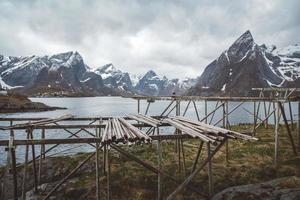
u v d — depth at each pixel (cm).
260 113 9706
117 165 2189
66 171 2172
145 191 1800
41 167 2141
